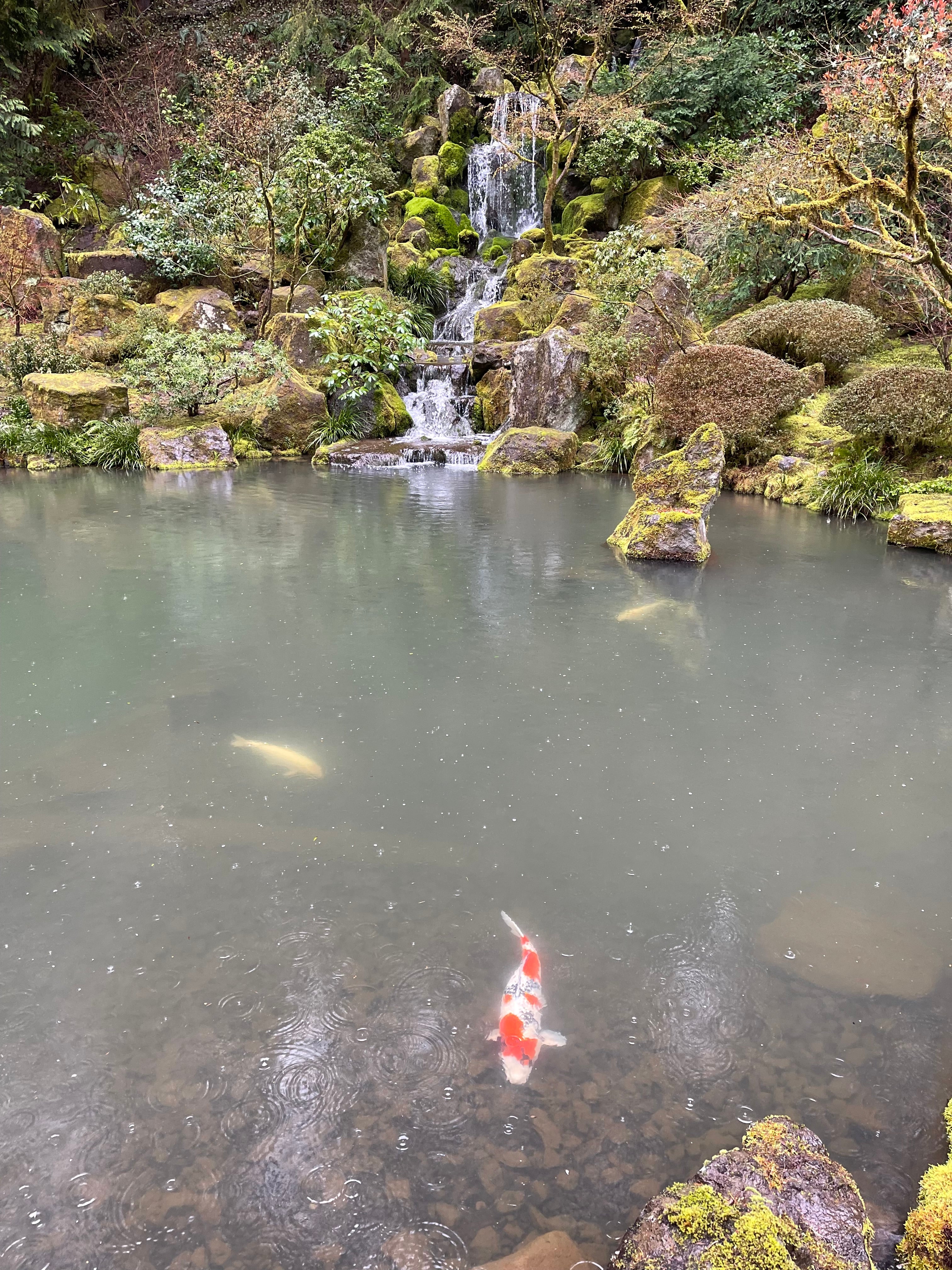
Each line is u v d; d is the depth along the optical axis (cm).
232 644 424
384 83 1883
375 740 310
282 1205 132
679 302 1198
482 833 244
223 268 1553
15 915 204
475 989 180
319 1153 141
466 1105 151
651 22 1700
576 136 1620
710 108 1647
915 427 846
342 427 1295
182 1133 145
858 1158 141
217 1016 171
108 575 567
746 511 870
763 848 238
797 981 184
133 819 250
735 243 1274
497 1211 132
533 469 1129
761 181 729
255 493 938
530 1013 168
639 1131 146
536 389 1250
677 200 1609
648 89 1672
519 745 307
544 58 1745
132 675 378
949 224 1009
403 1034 167
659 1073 158
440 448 1215
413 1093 153
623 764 292
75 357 1298
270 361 1219
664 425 1036
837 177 638
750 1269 112
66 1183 136
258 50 2067
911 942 197
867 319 1110
